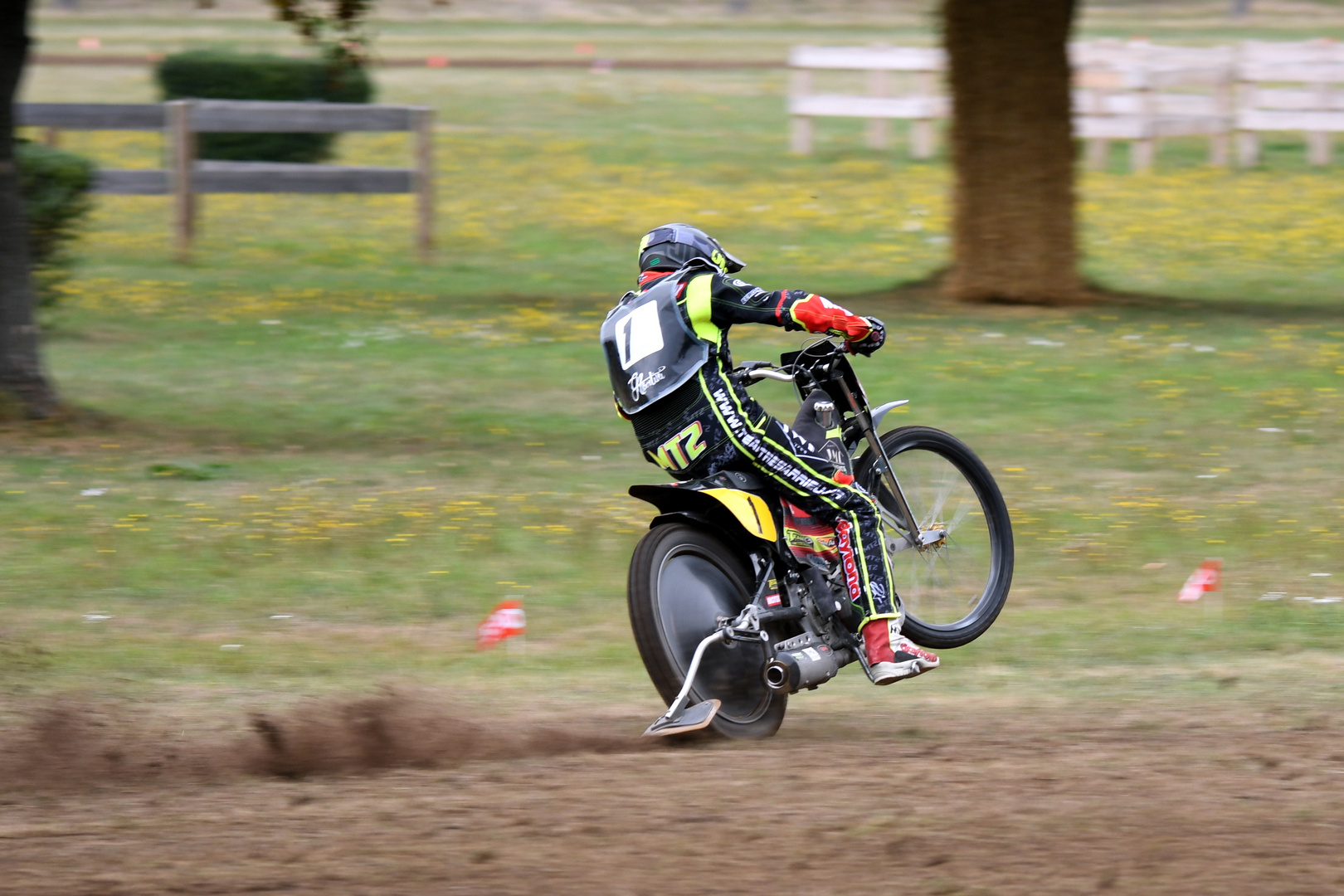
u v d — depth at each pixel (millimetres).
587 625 29016
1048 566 32062
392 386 49688
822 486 21453
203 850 15898
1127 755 19703
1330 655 26328
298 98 98938
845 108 101625
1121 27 196500
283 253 76188
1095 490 37344
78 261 69812
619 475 39594
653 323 21000
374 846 15914
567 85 132125
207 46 149875
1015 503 36281
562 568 32250
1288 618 28406
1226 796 17234
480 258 75375
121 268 71250
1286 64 98188
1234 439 41844
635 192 90938
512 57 163375
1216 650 26828
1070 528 34344
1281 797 17156
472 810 17250
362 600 30250
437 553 33125
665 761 19750
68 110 72812
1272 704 23047
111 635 27969
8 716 22906
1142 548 32938
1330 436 41938
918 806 16984
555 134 109500
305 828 16688
